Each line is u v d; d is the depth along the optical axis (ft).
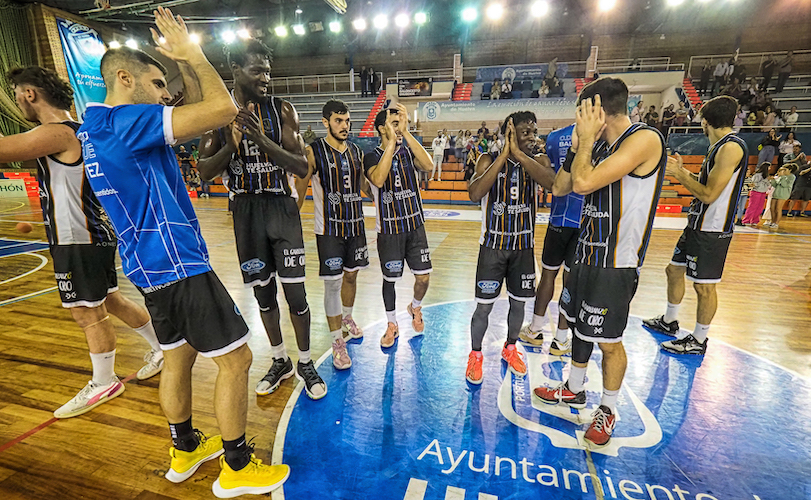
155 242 4.65
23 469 6.00
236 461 5.41
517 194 7.79
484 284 8.09
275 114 7.16
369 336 10.69
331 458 6.22
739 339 10.46
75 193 6.73
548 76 54.95
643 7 56.80
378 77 65.16
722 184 8.48
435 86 58.34
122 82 4.65
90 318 7.36
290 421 7.12
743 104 44.98
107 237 7.32
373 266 17.71
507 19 62.54
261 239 7.38
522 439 6.66
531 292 8.34
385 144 9.06
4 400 7.75
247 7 55.72
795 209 35.96
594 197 6.19
